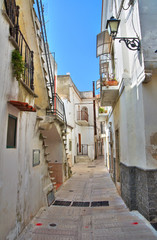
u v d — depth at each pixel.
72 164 16.77
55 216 4.62
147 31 4.31
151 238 3.32
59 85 17.16
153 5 4.44
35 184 4.68
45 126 7.36
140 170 4.47
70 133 16.38
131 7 4.98
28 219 4.05
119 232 3.62
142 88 4.37
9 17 3.22
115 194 6.71
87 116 22.58
